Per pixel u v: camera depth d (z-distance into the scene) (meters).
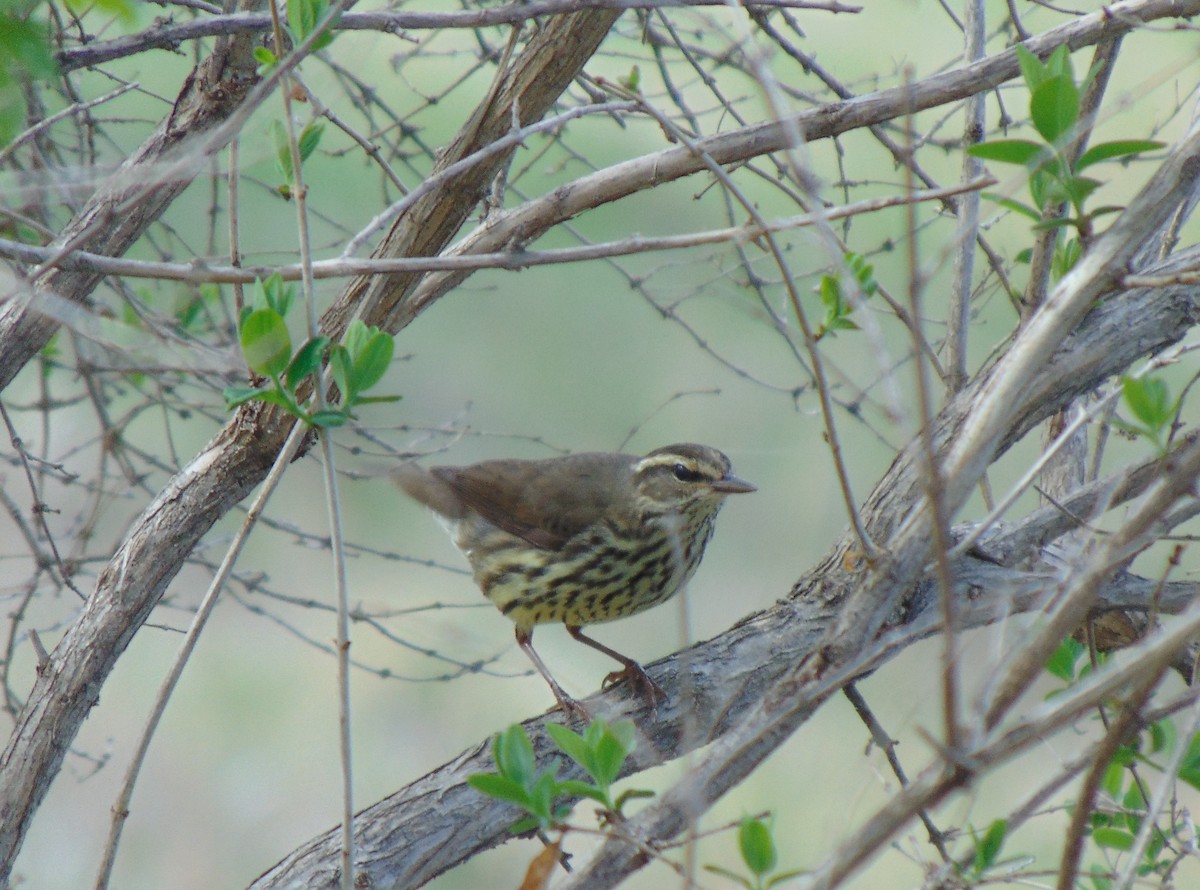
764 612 10.09
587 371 21.78
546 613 12.64
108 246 10.26
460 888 18.02
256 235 17.33
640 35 11.59
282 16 9.90
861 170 16.83
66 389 18.23
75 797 19.06
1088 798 5.85
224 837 18.91
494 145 8.34
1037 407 8.88
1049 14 15.92
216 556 20.25
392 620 19.41
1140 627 9.45
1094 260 6.58
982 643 8.95
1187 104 13.08
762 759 6.75
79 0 7.14
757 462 19.66
